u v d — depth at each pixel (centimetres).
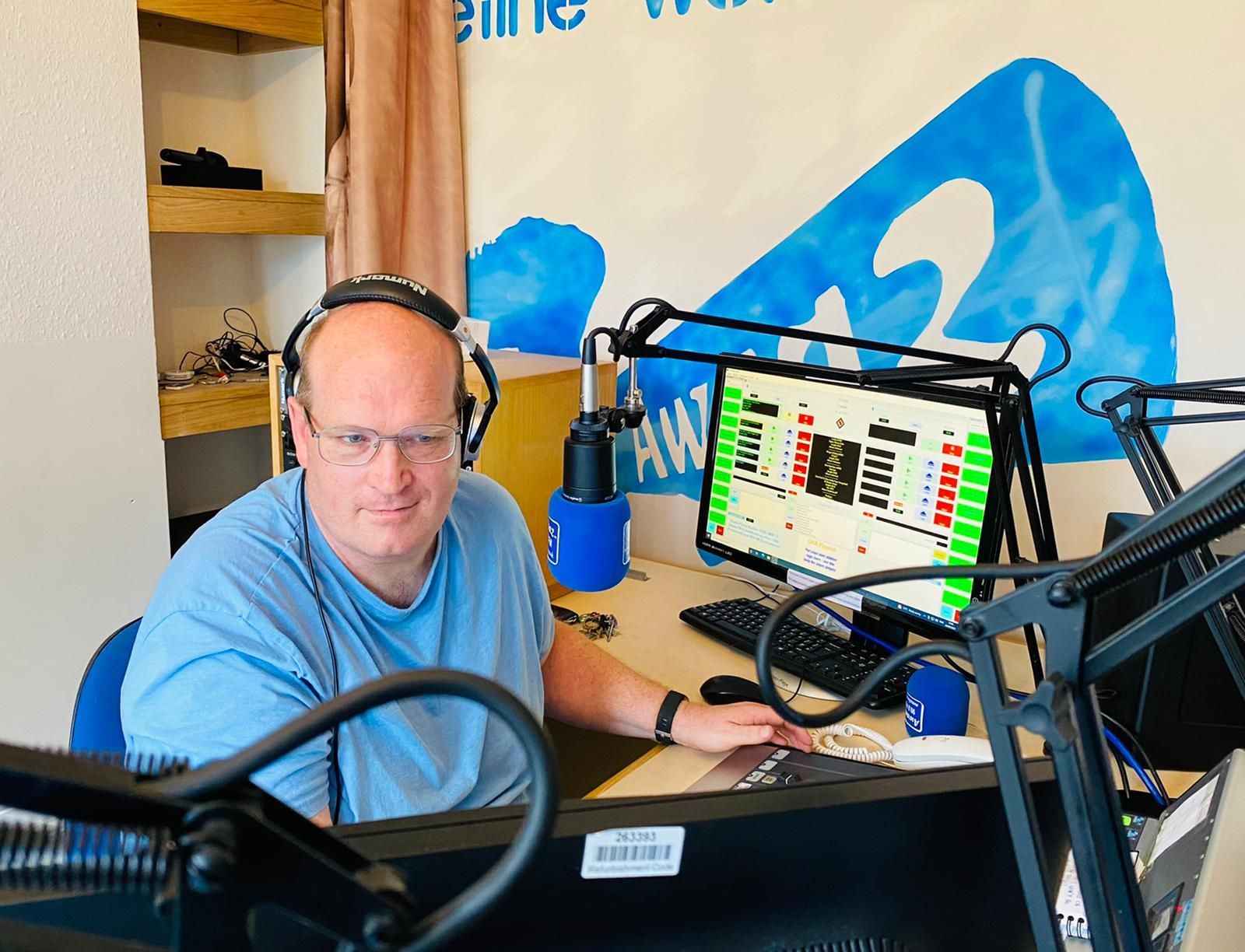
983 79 169
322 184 249
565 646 148
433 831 48
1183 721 125
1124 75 158
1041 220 168
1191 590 42
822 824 52
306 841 34
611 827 49
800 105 186
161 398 213
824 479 158
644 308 211
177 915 33
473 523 133
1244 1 148
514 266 228
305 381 112
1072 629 44
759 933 52
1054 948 46
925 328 181
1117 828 47
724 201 198
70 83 188
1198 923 68
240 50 254
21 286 186
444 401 113
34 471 193
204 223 216
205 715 98
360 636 115
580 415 121
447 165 227
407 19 222
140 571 214
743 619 169
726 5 190
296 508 118
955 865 54
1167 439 164
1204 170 155
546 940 49
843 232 186
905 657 49
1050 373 125
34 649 197
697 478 210
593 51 207
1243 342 157
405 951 33
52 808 29
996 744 46
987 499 133
